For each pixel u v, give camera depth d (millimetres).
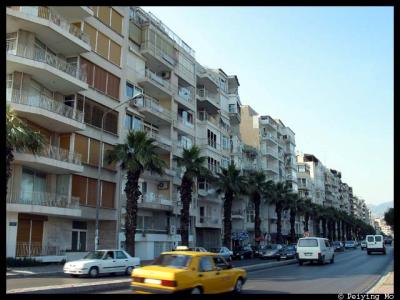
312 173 124000
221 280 12859
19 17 27344
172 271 11383
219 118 58438
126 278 21031
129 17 40875
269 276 22281
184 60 49844
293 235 73250
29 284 17438
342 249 67750
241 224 64438
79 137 32125
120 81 37438
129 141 31234
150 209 40781
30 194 28188
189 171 37938
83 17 33250
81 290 15734
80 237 33031
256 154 73062
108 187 34656
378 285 16203
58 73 28750
